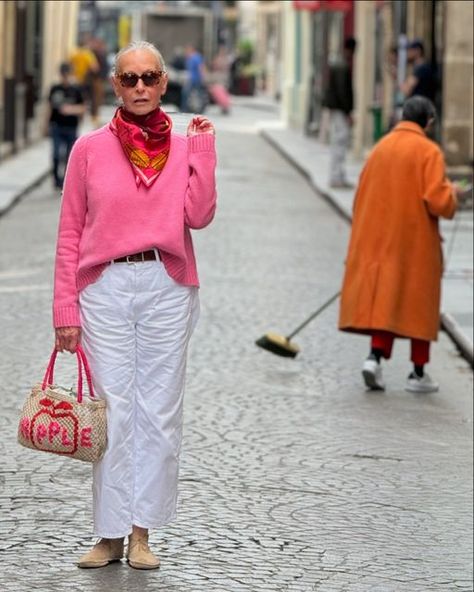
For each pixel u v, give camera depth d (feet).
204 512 34.76
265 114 249.96
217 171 133.49
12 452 38.86
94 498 29.07
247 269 73.87
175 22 288.10
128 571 29.66
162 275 28.60
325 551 32.60
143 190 28.30
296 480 38.37
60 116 113.39
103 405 28.43
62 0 193.67
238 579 29.94
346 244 85.15
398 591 30.25
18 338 54.65
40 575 29.35
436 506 37.04
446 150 104.94
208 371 50.80
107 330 28.53
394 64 114.21
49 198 108.78
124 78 28.04
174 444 29.17
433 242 49.44
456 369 53.67
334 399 48.06
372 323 49.06
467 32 104.22
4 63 139.23
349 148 159.84
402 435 43.88
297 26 207.21
